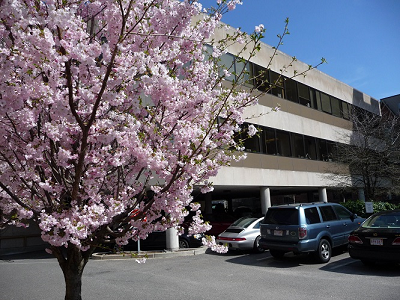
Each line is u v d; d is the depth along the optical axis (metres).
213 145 4.03
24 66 3.06
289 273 8.93
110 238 4.36
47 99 3.11
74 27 3.04
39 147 3.29
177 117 4.12
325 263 10.05
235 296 6.92
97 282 8.54
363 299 6.38
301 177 19.39
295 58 4.80
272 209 10.73
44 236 3.25
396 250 8.21
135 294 7.27
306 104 21.19
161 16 4.11
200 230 4.42
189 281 8.41
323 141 21.95
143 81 3.54
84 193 3.52
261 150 17.17
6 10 2.79
